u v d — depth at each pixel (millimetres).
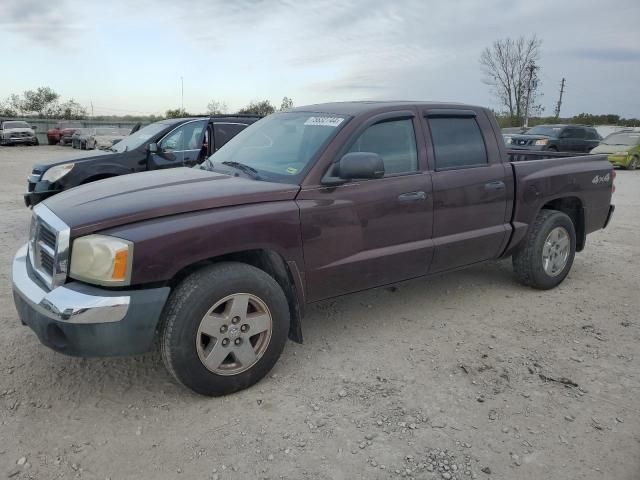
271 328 3346
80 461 2670
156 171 4180
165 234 2930
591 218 5629
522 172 4855
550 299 5074
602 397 3318
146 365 3646
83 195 3395
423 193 4082
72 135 34094
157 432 2912
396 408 3160
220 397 3262
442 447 2807
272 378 3500
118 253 2822
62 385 3367
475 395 3314
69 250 2914
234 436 2883
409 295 5121
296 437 2879
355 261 3756
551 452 2775
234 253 3418
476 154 4570
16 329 4145
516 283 5535
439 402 3230
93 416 3049
